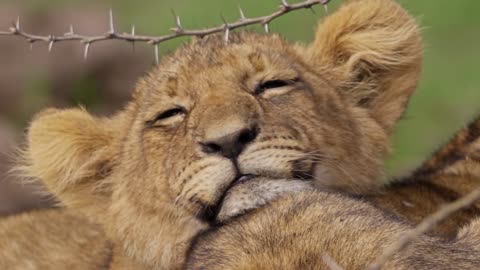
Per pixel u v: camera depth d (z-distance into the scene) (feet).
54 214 46.93
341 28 39.11
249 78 35.40
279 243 29.45
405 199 37.27
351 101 38.60
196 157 33.47
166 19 79.20
